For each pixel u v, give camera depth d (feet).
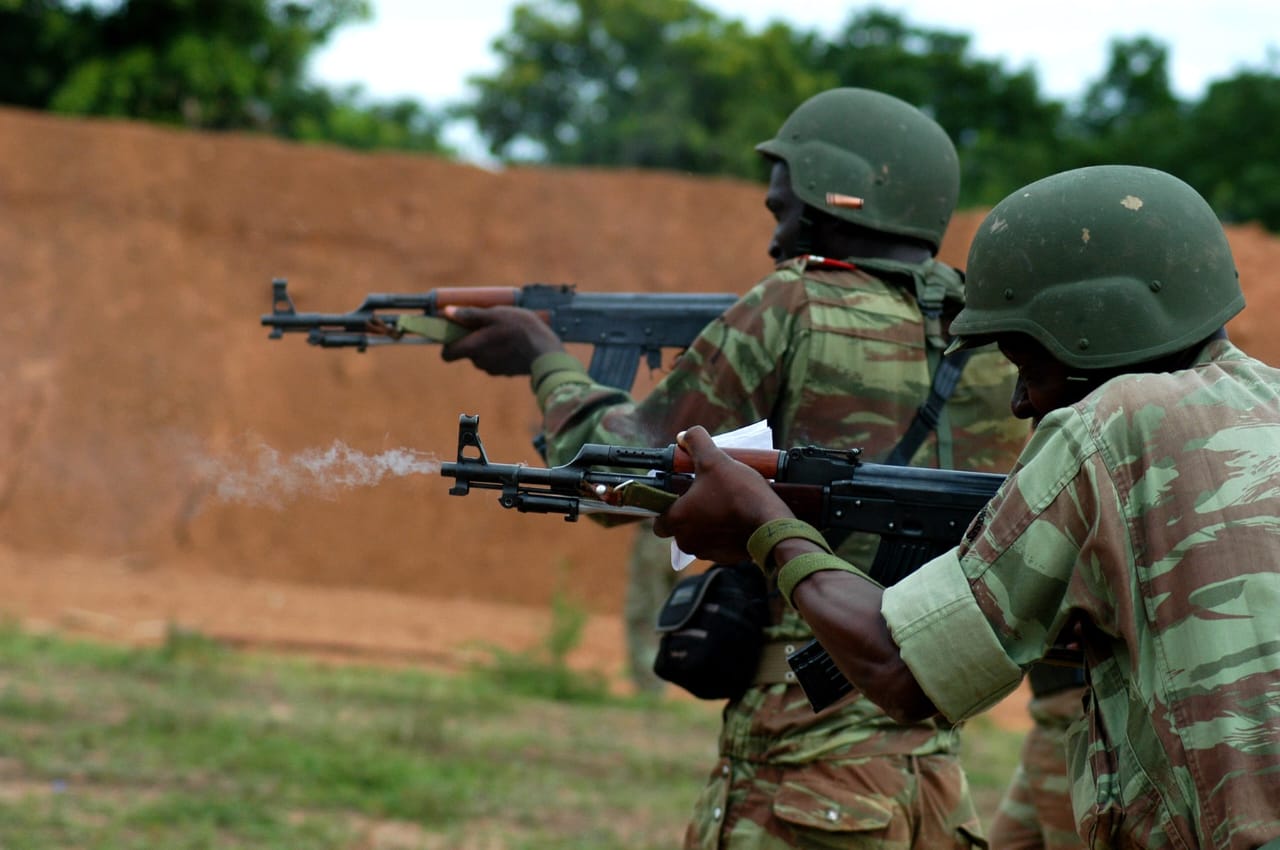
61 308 54.75
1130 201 7.80
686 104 105.09
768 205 12.28
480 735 27.02
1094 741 7.44
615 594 50.16
